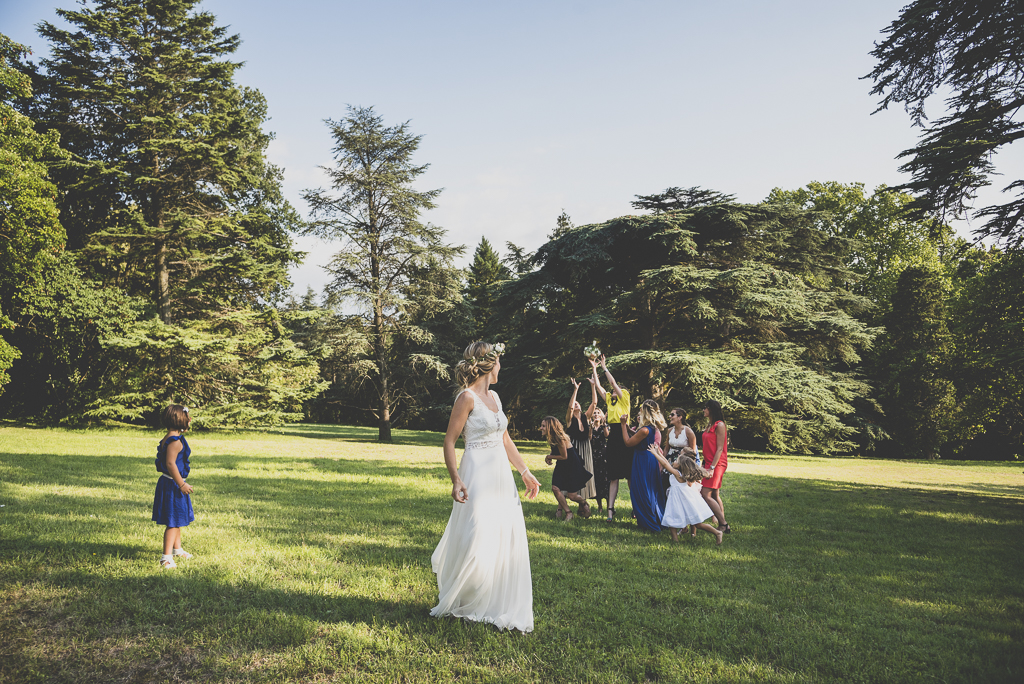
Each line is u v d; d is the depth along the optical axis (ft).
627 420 28.12
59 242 69.62
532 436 124.98
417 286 104.53
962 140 36.68
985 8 32.96
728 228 81.66
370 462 53.11
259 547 19.35
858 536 27.02
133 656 11.18
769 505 36.06
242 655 11.34
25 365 84.64
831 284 90.12
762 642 13.15
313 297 109.40
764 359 79.46
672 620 14.03
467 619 13.23
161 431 82.58
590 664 11.49
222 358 83.15
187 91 85.76
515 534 13.52
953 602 17.15
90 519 22.16
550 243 84.69
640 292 75.00
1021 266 42.09
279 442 79.51
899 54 36.22
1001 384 50.85
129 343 76.02
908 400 109.70
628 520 28.68
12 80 66.74
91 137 84.38
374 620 13.15
